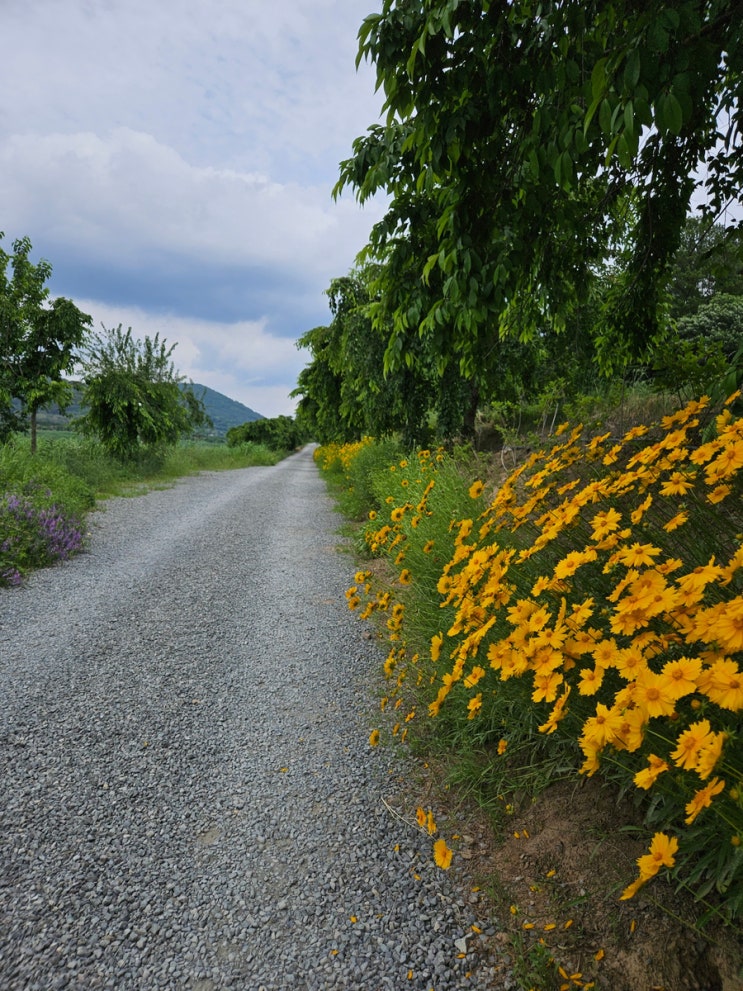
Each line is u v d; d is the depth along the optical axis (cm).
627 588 168
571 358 779
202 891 177
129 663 357
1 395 1333
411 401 921
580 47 236
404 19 254
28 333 1387
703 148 381
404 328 436
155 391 1900
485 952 150
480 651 229
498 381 786
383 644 387
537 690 162
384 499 737
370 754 253
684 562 207
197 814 215
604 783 180
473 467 573
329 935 159
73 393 1583
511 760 218
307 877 182
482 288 340
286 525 910
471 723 233
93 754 255
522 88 282
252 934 161
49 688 320
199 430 2650
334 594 518
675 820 159
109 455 1772
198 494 1350
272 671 347
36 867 187
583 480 339
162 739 268
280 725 282
